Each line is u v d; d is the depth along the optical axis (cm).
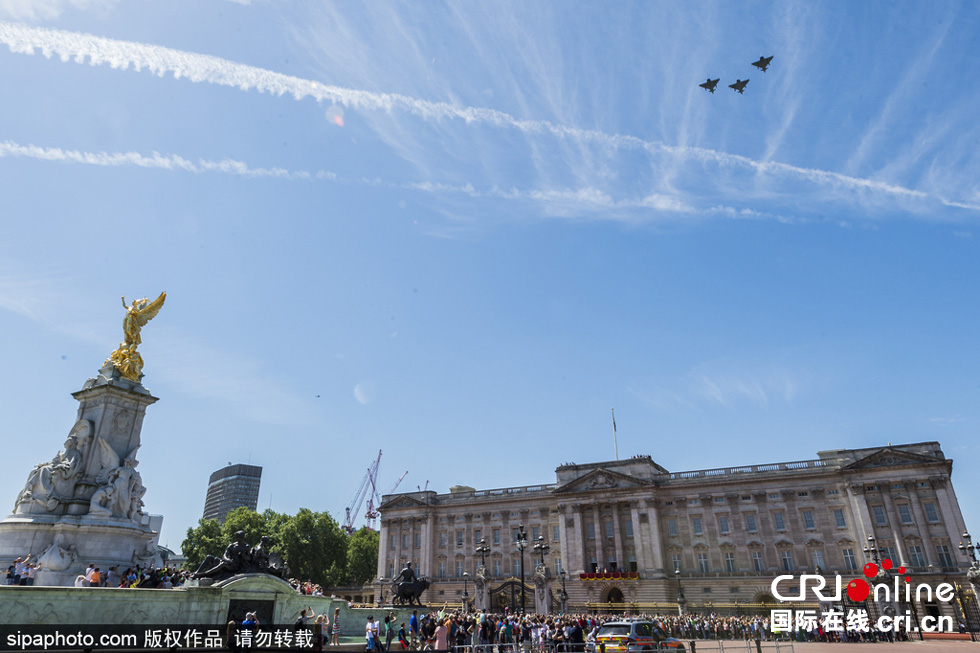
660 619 7406
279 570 3394
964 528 8031
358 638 3750
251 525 12394
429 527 11525
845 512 8869
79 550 3453
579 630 3741
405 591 4522
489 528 11156
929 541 8150
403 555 11631
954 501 8219
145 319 4516
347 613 3891
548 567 10438
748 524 9412
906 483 8550
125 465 3894
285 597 3228
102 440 3897
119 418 4044
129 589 2609
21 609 2305
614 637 3369
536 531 10819
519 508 11075
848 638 6125
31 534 3438
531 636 4241
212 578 3100
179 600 2780
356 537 13900
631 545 9869
